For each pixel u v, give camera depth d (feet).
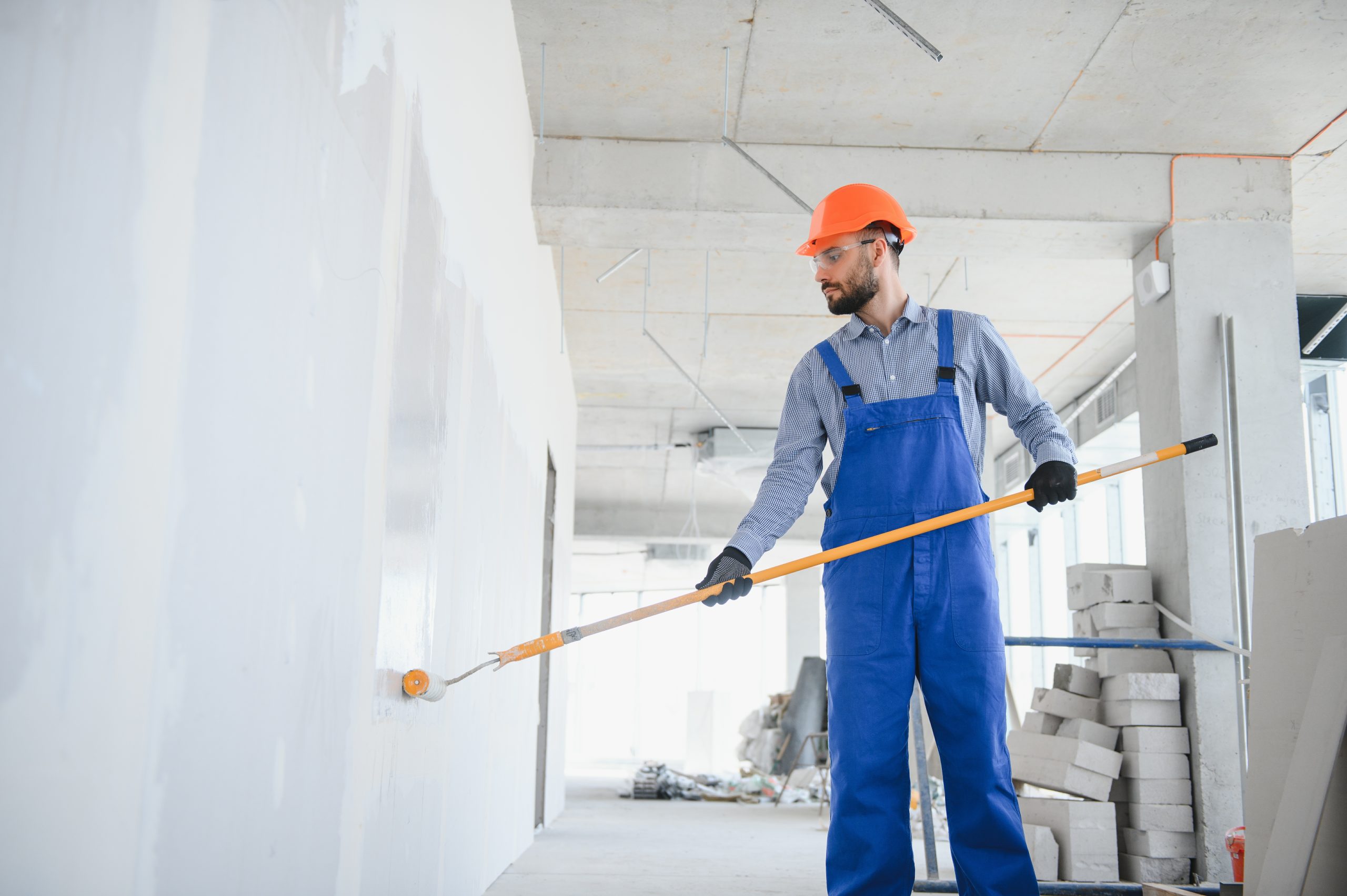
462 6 8.05
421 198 6.49
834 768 6.34
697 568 46.75
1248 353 14.44
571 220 14.89
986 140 14.74
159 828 3.17
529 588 14.24
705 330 21.88
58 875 2.77
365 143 5.16
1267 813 6.98
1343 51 12.73
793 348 23.35
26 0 2.82
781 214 14.65
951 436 6.44
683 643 55.93
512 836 12.94
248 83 3.68
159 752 3.16
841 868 6.16
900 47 12.77
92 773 2.88
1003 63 13.04
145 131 3.10
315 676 4.50
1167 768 13.26
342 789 4.95
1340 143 14.71
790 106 14.01
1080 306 21.18
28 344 2.75
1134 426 24.82
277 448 3.99
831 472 7.01
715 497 38.52
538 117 14.34
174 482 3.21
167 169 3.17
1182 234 14.83
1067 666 14.66
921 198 14.80
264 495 3.87
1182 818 13.12
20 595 2.69
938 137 14.69
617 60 13.07
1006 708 6.29
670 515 40.55
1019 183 14.87
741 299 20.72
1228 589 13.79
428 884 7.16
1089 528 29.89
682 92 13.73
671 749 55.01
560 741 23.31
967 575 6.23
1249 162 15.06
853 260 6.71
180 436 3.24
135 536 3.03
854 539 6.40
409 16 6.09
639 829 18.92
